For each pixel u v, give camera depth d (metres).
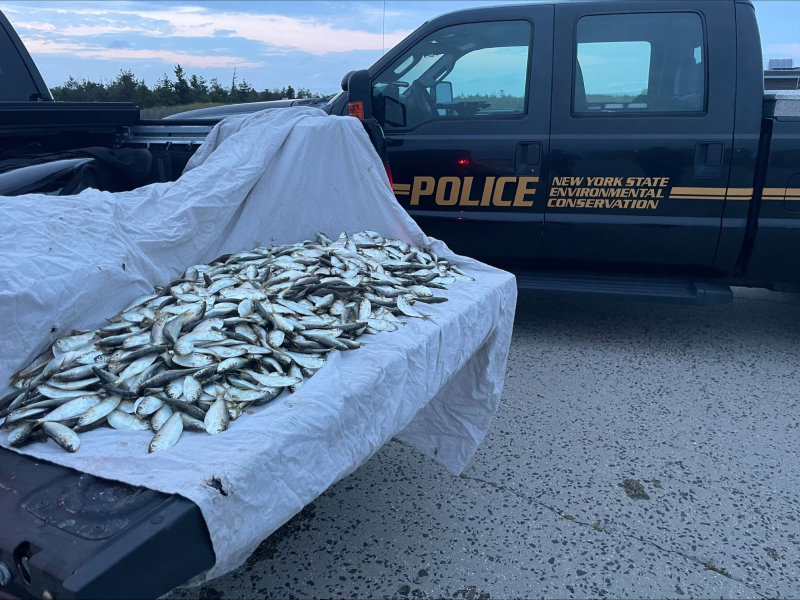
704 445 2.86
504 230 3.97
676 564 2.11
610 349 4.03
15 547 1.04
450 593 1.98
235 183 2.55
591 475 2.62
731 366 3.76
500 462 2.73
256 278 2.17
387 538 2.24
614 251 3.87
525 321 4.59
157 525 1.05
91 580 0.95
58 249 1.81
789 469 2.67
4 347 1.58
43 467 1.25
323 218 2.92
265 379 1.57
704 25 3.60
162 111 9.03
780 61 5.94
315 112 3.07
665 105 3.68
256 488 1.22
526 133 3.82
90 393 1.48
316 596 1.97
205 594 1.98
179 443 1.31
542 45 3.81
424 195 4.09
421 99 4.11
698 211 3.66
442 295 2.35
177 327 1.71
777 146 3.44
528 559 2.13
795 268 3.64
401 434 2.62
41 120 3.23
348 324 1.88
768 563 2.11
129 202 2.24
